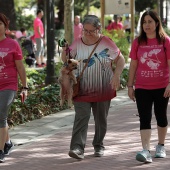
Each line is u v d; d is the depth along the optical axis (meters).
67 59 13.82
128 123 19.53
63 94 13.98
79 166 13.81
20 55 14.20
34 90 25.73
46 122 19.66
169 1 69.62
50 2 27.27
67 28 27.86
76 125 14.15
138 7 78.12
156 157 14.47
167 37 13.77
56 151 15.46
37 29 38.81
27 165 14.02
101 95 14.06
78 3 77.75
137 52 13.98
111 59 13.98
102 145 14.80
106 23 76.50
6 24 14.16
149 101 13.91
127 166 13.70
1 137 14.12
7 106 13.97
